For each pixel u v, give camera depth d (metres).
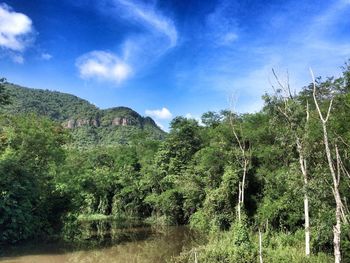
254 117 45.53
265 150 39.16
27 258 29.62
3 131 39.41
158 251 34.34
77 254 32.12
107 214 71.19
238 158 42.69
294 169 27.67
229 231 38.50
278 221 35.69
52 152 40.16
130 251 34.34
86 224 56.97
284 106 28.31
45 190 38.06
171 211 56.94
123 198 69.38
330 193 24.50
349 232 23.12
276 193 36.75
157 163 63.12
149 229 51.50
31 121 41.72
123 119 176.12
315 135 24.91
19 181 33.94
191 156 59.56
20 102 158.75
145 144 76.00
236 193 41.50
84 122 169.12
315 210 27.42
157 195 59.56
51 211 38.94
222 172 45.19
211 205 42.41
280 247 28.20
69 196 39.84
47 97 189.25
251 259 24.66
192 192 49.28
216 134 47.44
